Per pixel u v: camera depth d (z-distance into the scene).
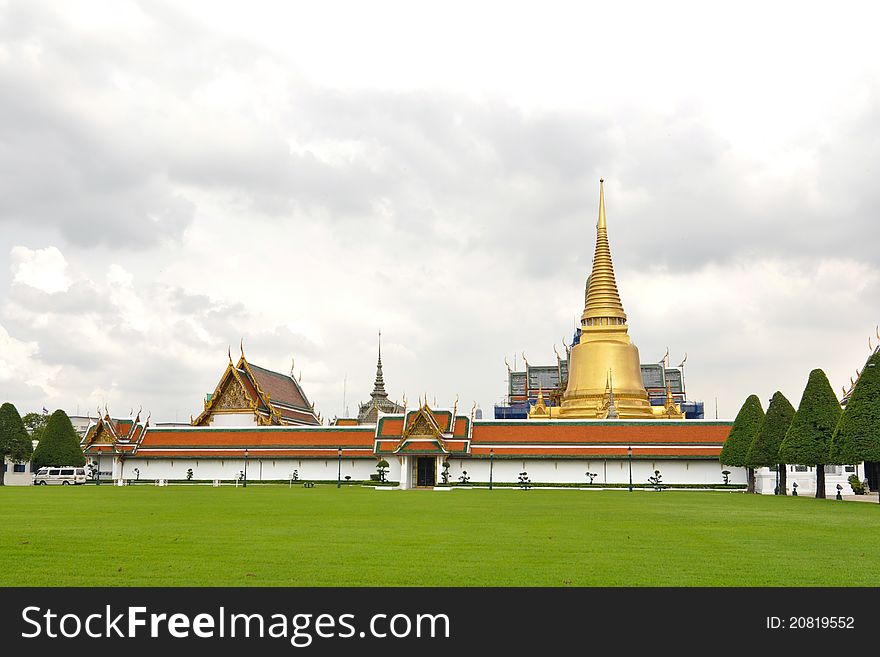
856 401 61.56
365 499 59.84
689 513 44.22
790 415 76.50
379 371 181.62
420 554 24.89
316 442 104.25
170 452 106.75
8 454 93.25
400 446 96.38
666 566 22.75
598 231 126.44
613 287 123.50
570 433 98.06
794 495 74.44
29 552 25.11
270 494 68.94
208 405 114.69
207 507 47.38
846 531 33.06
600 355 118.31
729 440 86.62
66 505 48.78
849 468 85.00
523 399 161.12
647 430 96.94
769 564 23.25
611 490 88.50
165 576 21.06
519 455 96.81
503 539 29.06
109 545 26.81
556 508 48.66
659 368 157.62
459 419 99.69
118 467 107.56
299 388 136.12
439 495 69.62
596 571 21.89
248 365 117.38
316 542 27.83
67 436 102.31
